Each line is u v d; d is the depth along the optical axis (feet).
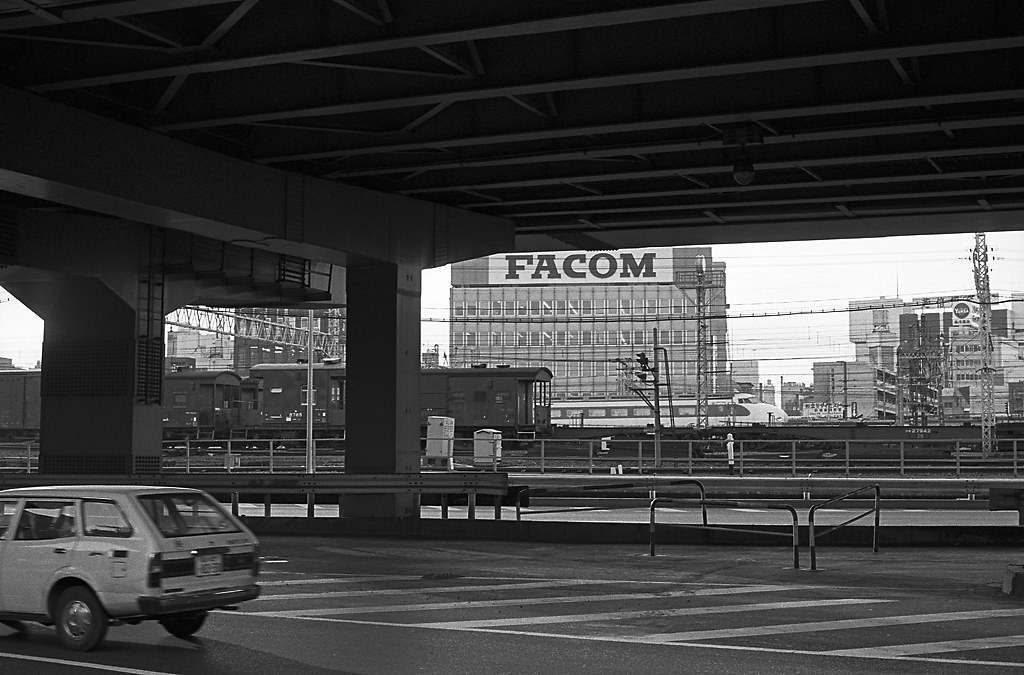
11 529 38.93
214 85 71.46
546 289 594.65
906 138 78.84
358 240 90.63
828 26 56.95
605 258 591.37
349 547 78.54
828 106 66.18
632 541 80.79
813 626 42.75
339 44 57.06
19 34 58.85
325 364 238.89
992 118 69.10
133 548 36.47
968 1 54.65
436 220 98.58
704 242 117.29
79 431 98.73
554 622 43.91
